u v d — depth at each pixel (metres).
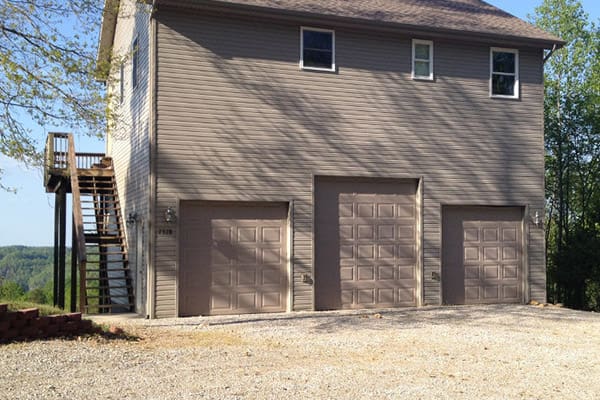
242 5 13.90
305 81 14.82
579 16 26.78
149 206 13.30
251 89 14.31
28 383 6.87
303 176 14.66
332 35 15.17
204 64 13.93
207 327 11.86
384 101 15.53
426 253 15.77
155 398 6.46
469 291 16.38
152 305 13.21
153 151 13.37
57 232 19.53
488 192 16.50
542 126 17.20
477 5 19.09
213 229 13.98
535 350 9.91
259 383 7.22
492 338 10.95
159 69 13.53
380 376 7.79
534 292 16.88
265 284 14.35
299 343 10.12
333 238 15.04
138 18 15.39
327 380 7.47
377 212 15.49
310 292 14.61
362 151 15.23
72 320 9.45
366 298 15.24
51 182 18.52
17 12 11.62
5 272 74.75
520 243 16.97
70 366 7.70
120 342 9.45
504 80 16.97
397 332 11.41
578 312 14.95
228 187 13.97
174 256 13.45
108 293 17.73
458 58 16.41
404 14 16.14
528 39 16.59
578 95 25.94
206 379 7.35
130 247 15.79
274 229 14.50
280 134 14.51
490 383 7.64
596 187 25.80
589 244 21.03
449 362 8.82
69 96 12.09
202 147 13.80
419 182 15.76
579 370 8.53
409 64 15.87
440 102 16.11
